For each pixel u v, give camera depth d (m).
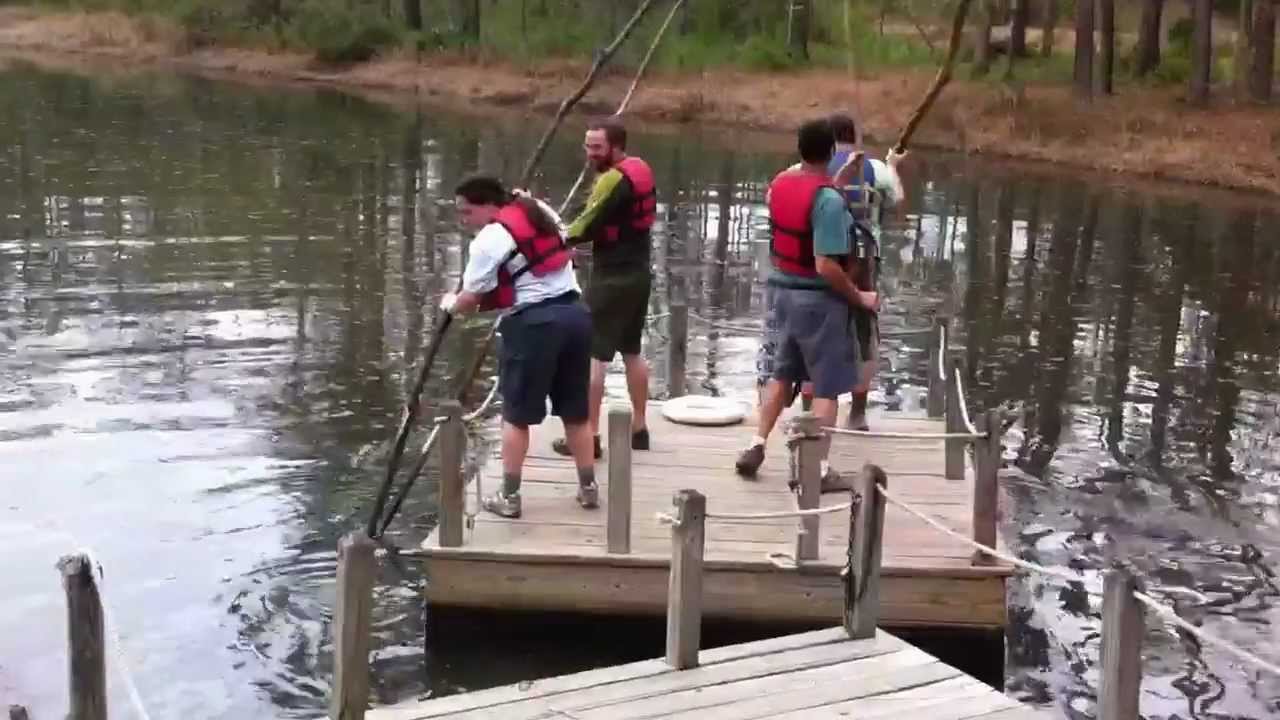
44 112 24.78
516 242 5.42
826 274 5.61
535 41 32.22
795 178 5.71
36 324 10.21
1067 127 23.62
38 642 5.30
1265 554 6.71
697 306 11.98
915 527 5.74
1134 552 6.70
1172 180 21.53
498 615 5.46
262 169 19.12
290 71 33.94
